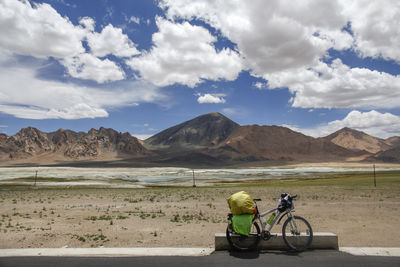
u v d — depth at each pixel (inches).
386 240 412.2
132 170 7588.6
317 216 639.1
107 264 262.5
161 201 1011.3
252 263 264.2
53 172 6323.8
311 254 292.8
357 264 258.5
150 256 287.4
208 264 261.1
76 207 840.9
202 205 876.6
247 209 297.0
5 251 306.0
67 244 398.3
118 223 563.8
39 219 615.2
